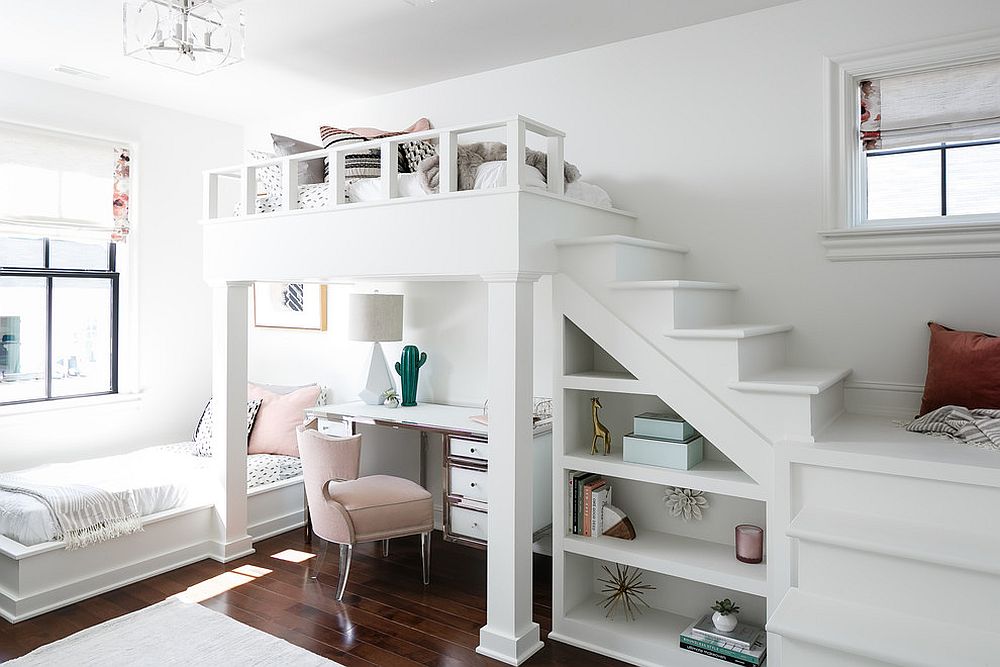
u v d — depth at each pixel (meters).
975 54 2.72
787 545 2.42
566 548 2.95
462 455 3.55
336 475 3.15
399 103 4.38
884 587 2.17
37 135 4.12
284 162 3.41
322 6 3.10
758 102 3.17
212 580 3.45
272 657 2.68
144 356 4.72
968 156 2.84
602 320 2.82
